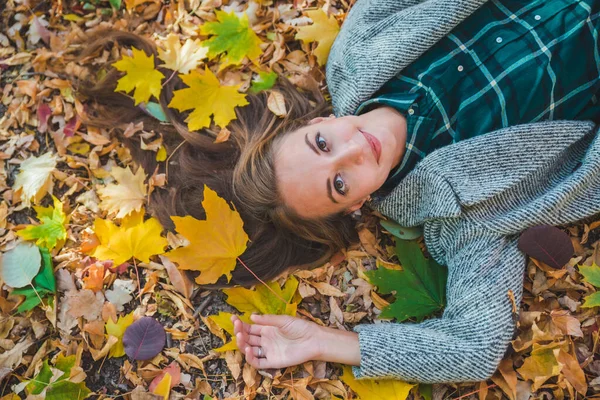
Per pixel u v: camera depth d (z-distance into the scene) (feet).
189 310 4.92
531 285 4.87
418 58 5.01
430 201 4.75
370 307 4.95
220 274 4.75
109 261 4.99
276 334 4.61
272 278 4.96
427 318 4.93
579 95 4.82
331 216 4.86
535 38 4.81
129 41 5.63
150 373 4.69
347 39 5.21
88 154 5.37
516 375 4.61
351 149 4.41
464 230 4.70
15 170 5.30
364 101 5.03
